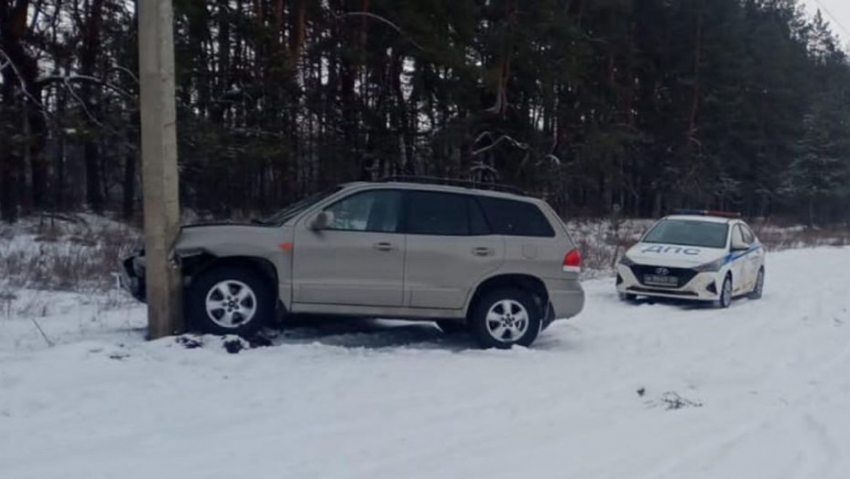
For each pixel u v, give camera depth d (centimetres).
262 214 2734
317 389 788
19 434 620
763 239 3841
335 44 2716
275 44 2447
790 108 6081
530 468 594
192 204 2608
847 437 695
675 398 816
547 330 1216
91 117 2180
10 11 2262
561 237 1062
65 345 884
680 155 5019
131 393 739
